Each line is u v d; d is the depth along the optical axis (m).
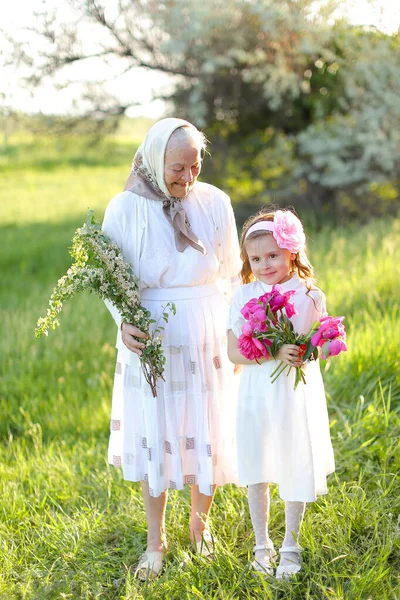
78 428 4.98
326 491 3.04
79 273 2.99
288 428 2.91
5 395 5.67
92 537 3.52
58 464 4.31
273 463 2.98
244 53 9.19
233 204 11.76
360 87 9.96
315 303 2.98
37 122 9.93
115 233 3.11
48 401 5.52
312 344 2.71
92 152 11.07
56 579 3.18
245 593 2.91
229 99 10.33
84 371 6.07
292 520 3.00
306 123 11.16
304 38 8.92
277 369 2.87
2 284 10.56
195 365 3.11
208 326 3.14
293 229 2.85
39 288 10.12
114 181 22.98
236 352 2.99
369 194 11.48
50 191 21.00
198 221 3.14
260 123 11.20
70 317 7.59
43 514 3.81
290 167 11.49
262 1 8.88
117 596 3.10
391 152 10.16
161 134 2.94
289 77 9.50
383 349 4.77
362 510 3.26
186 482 3.21
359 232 9.63
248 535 3.40
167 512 3.64
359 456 3.84
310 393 2.96
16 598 3.04
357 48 9.31
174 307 3.05
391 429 3.96
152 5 9.14
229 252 3.28
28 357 6.38
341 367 4.78
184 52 9.45
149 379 3.00
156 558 3.23
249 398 2.96
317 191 11.68
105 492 3.97
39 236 14.46
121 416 3.28
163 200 3.08
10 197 20.05
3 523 3.65
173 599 2.96
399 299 6.12
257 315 2.77
